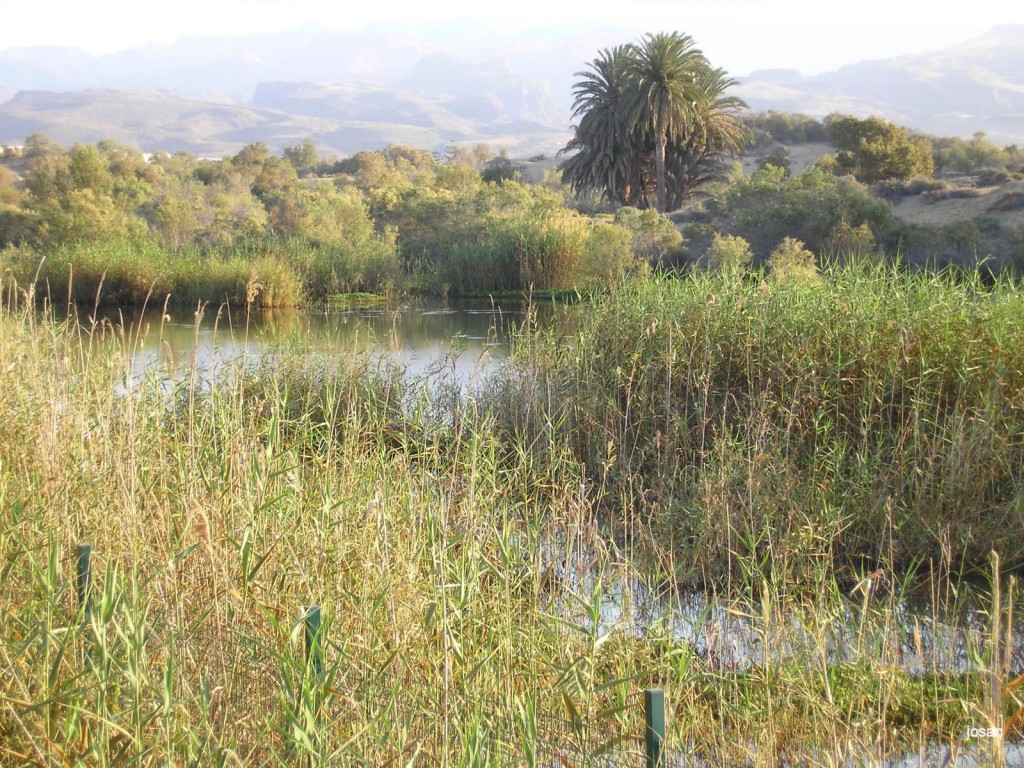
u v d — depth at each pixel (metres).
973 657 4.70
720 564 6.79
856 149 46.25
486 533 5.28
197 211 42.34
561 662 4.37
